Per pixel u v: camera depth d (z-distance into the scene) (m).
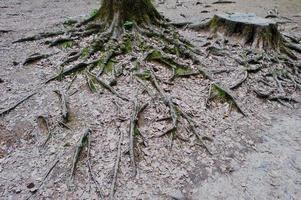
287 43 2.54
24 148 1.36
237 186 1.20
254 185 1.21
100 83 1.74
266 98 1.83
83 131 1.42
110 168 1.25
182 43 2.17
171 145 1.39
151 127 1.47
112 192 1.15
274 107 1.77
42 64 1.99
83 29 2.32
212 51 2.26
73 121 1.50
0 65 2.00
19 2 4.27
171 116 1.52
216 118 1.60
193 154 1.36
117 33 2.12
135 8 2.22
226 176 1.25
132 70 1.85
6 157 1.32
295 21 3.53
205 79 1.89
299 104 1.82
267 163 1.33
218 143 1.43
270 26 2.35
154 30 2.22
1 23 2.99
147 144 1.38
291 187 1.20
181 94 1.72
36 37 2.36
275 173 1.27
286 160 1.35
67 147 1.36
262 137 1.50
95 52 2.02
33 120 1.50
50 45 2.19
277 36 2.41
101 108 1.58
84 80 1.79
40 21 3.08
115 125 1.47
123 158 1.30
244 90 1.86
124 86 1.74
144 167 1.28
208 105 1.68
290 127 1.59
